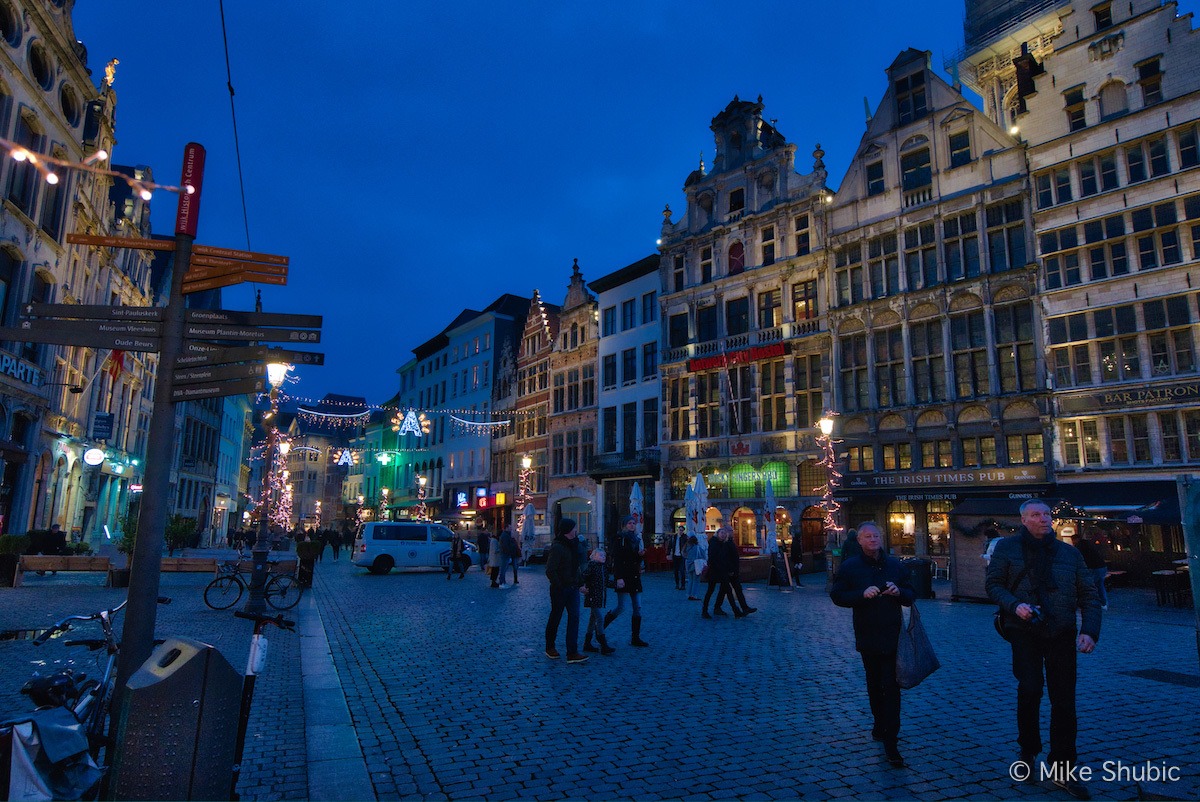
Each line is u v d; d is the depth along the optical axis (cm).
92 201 2758
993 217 2578
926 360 2650
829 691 761
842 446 2836
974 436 2502
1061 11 2533
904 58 2895
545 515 4384
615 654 981
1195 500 531
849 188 2983
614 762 540
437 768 527
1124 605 1566
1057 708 486
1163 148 2245
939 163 2725
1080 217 2358
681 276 3684
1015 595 502
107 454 3206
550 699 731
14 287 2164
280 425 9844
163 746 338
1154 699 714
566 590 941
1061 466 2281
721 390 3312
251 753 554
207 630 1142
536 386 4731
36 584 1775
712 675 842
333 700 711
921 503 2612
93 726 449
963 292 2578
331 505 9562
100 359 3052
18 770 356
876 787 489
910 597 554
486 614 1410
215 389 546
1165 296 2162
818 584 2147
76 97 2472
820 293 3009
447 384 6034
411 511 6291
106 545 2005
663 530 3450
